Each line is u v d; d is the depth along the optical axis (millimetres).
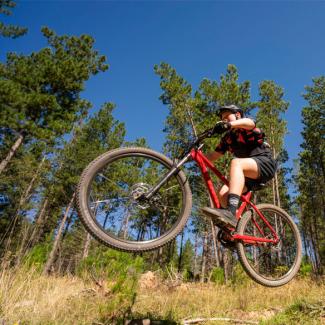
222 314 4973
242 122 3117
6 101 15406
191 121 16516
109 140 22672
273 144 18391
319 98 21906
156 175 8656
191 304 5824
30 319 3953
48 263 12008
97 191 2822
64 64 17484
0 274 4777
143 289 7578
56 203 21969
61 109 17797
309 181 25219
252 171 3172
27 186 15734
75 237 17344
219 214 2797
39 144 17406
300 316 4465
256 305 5723
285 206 27469
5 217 16406
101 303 4879
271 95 19812
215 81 17750
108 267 7484
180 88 16875
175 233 2893
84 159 20953
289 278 3664
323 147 21922
